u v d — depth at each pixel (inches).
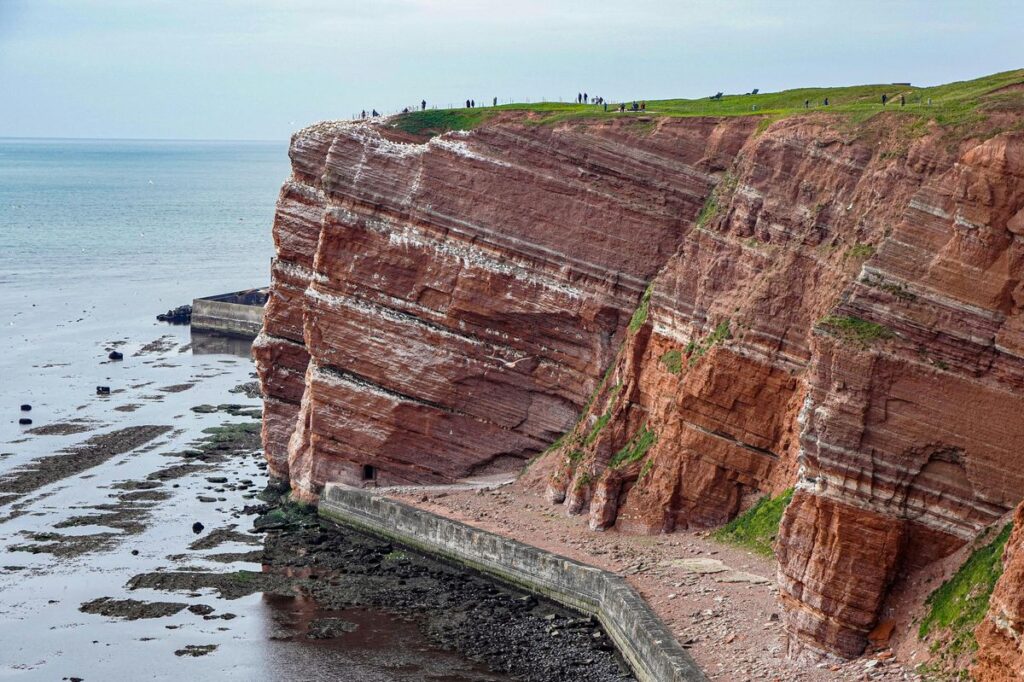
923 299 1931.6
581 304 3009.4
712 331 2652.6
